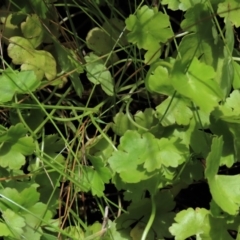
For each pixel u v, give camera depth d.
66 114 0.46
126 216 0.42
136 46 0.44
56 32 0.45
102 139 0.44
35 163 0.43
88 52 0.47
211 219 0.40
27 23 0.44
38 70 0.44
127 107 0.44
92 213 0.46
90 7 0.46
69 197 0.44
